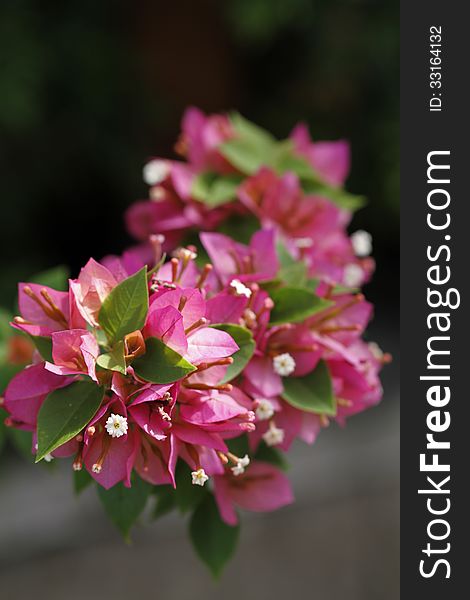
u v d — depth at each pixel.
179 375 0.62
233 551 0.71
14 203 1.85
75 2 1.79
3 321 0.75
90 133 1.85
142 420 0.62
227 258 0.70
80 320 0.64
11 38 1.68
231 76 1.97
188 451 0.64
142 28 1.85
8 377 0.74
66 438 0.61
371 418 1.71
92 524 1.54
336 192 0.79
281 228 0.77
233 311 0.66
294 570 1.53
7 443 1.61
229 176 0.79
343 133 2.01
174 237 0.78
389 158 1.91
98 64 1.80
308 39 1.91
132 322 0.63
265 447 0.72
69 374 0.63
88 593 1.45
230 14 1.79
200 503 0.71
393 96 1.92
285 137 2.04
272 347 0.68
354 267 0.77
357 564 1.54
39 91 1.74
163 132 1.95
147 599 1.46
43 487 1.56
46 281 0.76
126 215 0.80
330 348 0.70
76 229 1.99
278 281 0.69
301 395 0.68
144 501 0.67
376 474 1.65
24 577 1.46
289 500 0.70
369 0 1.83
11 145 1.81
